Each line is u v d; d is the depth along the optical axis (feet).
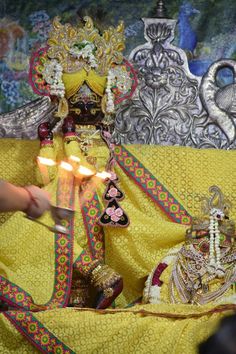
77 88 6.63
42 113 7.41
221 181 6.96
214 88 7.55
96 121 6.75
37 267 6.32
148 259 6.50
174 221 6.75
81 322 5.69
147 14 7.63
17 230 6.34
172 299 6.23
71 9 7.62
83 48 6.63
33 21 7.61
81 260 6.33
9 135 7.34
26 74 7.55
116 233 6.53
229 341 2.87
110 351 5.64
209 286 6.27
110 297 6.20
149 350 5.62
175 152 7.02
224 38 7.68
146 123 7.47
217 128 7.54
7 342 5.74
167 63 7.56
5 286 6.14
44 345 5.68
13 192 3.70
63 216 4.05
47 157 6.54
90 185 6.58
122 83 6.77
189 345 5.57
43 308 6.11
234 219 6.81
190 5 7.69
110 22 7.61
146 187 6.82
